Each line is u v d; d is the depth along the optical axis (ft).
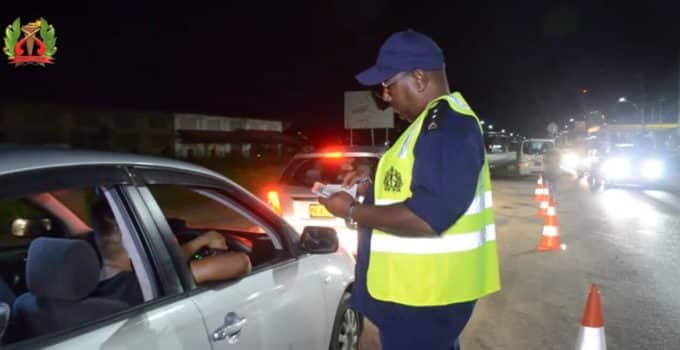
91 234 10.49
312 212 25.08
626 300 21.57
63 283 7.13
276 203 25.80
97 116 103.71
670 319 19.34
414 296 7.19
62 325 7.16
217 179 10.06
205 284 8.60
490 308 20.68
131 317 7.30
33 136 91.97
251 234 13.43
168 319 7.66
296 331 10.54
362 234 8.16
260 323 9.36
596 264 27.78
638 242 33.63
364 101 77.51
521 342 17.31
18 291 9.96
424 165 6.91
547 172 59.47
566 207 50.80
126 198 7.84
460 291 7.22
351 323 13.37
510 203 55.26
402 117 7.98
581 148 88.12
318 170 26.30
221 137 135.85
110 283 8.63
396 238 7.25
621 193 63.57
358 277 8.14
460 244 7.16
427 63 7.50
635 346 16.90
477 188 7.30
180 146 126.41
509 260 28.86
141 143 115.14
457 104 7.29
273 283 10.21
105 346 6.75
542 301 21.52
